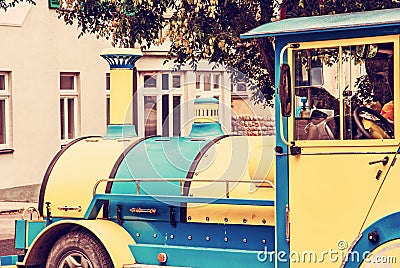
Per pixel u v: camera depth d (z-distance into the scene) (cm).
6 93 2166
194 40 1295
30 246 922
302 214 748
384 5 1234
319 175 741
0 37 2136
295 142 750
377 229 711
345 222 727
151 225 875
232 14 1328
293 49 750
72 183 927
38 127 2238
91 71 2370
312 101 744
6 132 2172
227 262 821
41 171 2247
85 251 879
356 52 724
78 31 2330
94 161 930
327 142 737
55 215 934
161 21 1377
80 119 2345
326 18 761
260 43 1310
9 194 2164
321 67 739
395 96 708
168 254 855
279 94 738
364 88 723
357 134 725
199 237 847
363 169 721
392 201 707
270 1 1319
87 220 896
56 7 2262
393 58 708
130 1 1341
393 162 708
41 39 2238
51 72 2266
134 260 868
